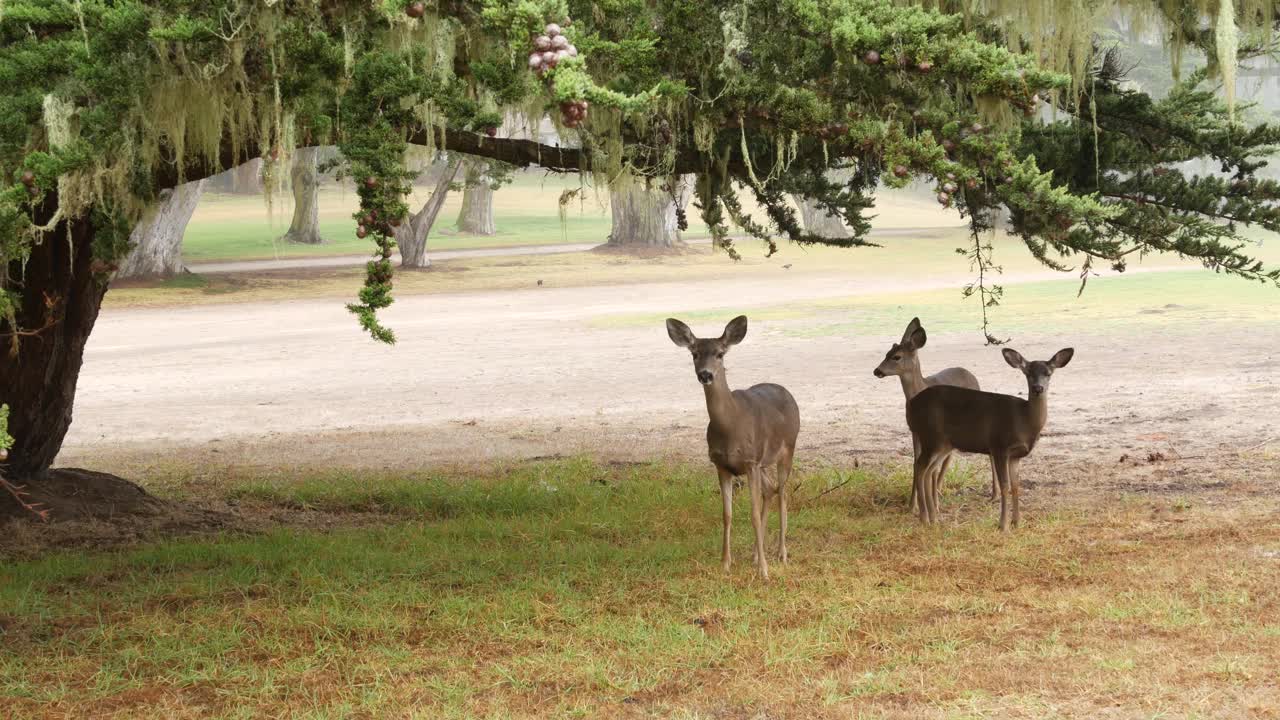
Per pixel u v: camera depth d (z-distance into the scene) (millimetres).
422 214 51781
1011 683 6621
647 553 9828
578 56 5668
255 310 39625
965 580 8727
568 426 17719
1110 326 26859
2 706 6691
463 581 9172
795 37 8281
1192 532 9914
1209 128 10141
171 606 8742
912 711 6270
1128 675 6637
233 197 91250
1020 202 7648
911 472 13078
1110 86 10500
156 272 46781
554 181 98438
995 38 9430
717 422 8883
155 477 14555
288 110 8117
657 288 43875
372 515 12352
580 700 6582
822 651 7246
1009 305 32406
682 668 7051
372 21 8180
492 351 27641
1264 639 7137
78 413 20375
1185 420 15742
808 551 9859
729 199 10000
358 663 7293
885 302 34875
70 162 7074
